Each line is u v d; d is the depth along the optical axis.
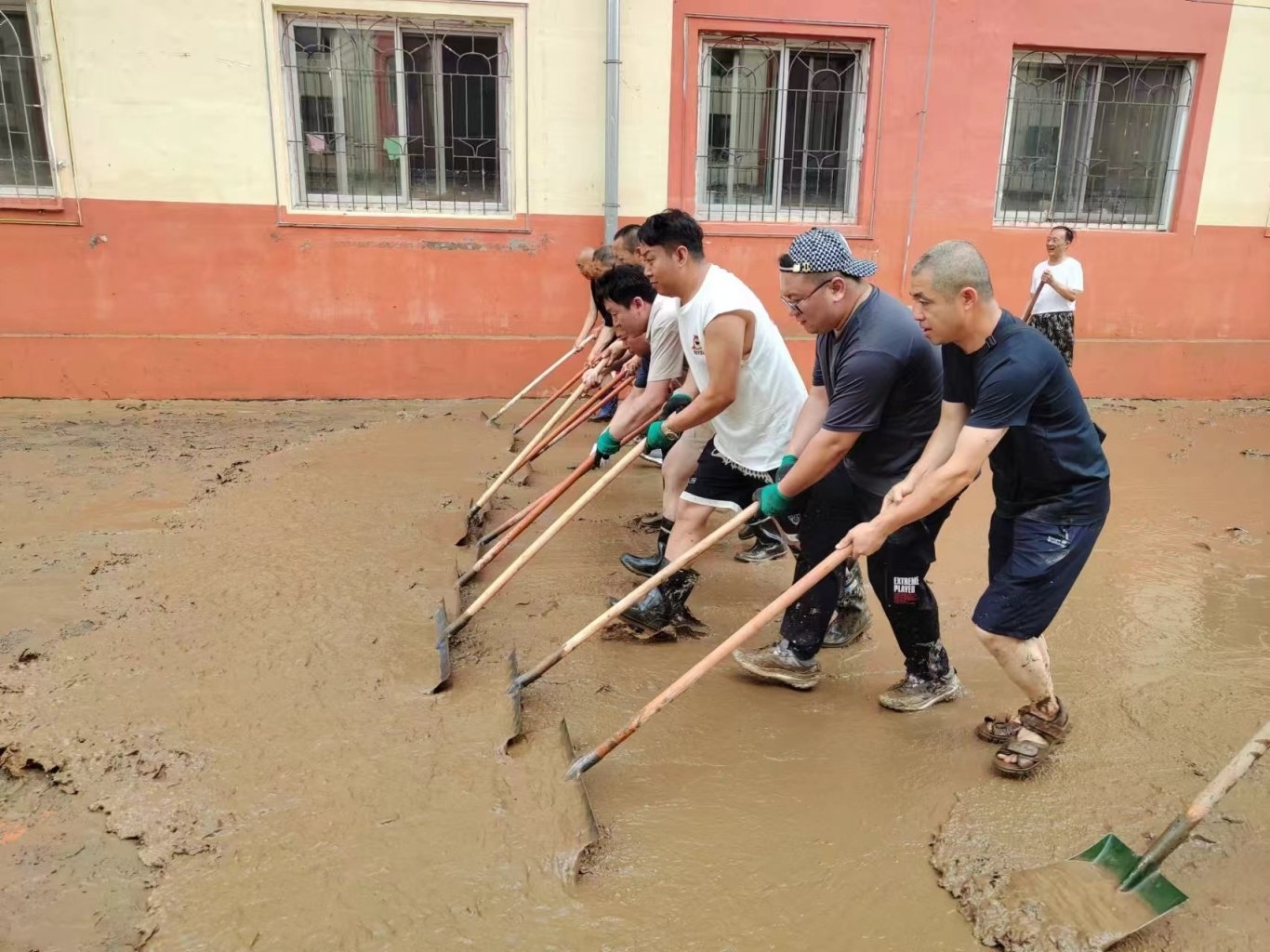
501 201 8.50
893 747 3.26
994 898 2.48
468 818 2.72
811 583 2.96
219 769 2.91
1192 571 5.02
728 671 3.78
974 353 2.86
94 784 2.84
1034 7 8.68
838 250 3.15
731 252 8.74
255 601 4.07
